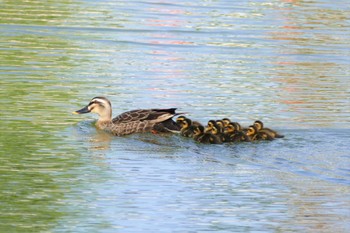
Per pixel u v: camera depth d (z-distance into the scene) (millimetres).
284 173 14719
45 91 20234
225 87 21391
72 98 19734
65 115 18438
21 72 21984
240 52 25984
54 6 32156
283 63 24719
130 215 12867
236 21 31094
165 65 23672
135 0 34375
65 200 13391
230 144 16375
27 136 16766
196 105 19484
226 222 12703
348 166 15070
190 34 28328
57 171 14758
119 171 14844
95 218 12734
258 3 35188
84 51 25016
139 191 13875
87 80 21500
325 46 27562
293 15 32875
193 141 16750
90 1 33625
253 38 28219
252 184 14273
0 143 16188
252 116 18641
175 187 14102
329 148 16141
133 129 17359
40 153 15734
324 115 18859
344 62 25234
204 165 15195
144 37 27500
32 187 13938
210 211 13109
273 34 29094
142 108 19172
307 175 14664
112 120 17656
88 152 15930
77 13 30922
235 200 13594
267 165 15148
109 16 30672
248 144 16312
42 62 23234
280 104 19859
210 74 22812
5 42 25594
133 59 24266
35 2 32875
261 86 21672
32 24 28484
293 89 21500
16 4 32219
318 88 21703
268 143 16359
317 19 32250
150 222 12641
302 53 26281
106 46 25875
